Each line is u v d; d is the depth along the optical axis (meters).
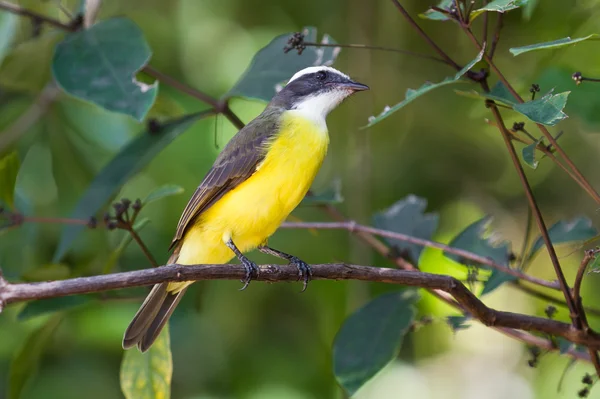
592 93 9.08
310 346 12.08
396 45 12.20
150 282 6.22
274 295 12.33
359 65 11.98
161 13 13.06
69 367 11.50
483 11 6.11
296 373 11.91
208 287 11.52
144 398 7.96
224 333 12.20
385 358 8.10
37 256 11.50
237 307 12.30
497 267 7.67
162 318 7.86
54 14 11.47
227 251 8.23
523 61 10.73
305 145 8.05
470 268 8.41
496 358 13.53
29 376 8.93
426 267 11.14
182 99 12.18
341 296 12.04
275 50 8.71
